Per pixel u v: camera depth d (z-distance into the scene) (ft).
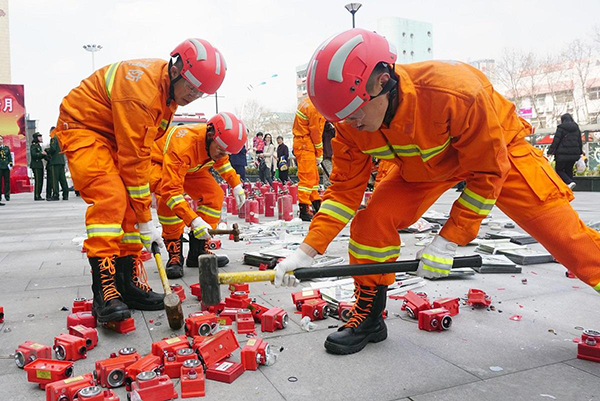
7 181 54.34
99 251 11.46
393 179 10.12
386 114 8.11
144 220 12.15
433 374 8.85
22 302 13.78
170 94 11.96
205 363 8.98
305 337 10.77
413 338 10.65
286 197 30.71
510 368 9.07
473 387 8.32
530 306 12.75
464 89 7.86
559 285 14.78
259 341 9.50
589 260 9.18
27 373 8.71
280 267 8.73
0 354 10.07
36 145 54.34
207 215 18.29
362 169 9.80
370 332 10.21
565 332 10.89
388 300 13.55
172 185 15.30
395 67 8.14
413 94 7.88
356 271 8.66
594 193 50.67
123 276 12.96
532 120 172.45
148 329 11.50
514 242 20.84
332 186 10.00
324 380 8.65
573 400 7.84
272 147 68.90
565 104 167.02
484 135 7.98
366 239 9.91
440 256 8.50
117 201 11.57
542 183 9.21
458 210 8.55
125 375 8.64
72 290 15.08
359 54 7.45
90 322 11.51
